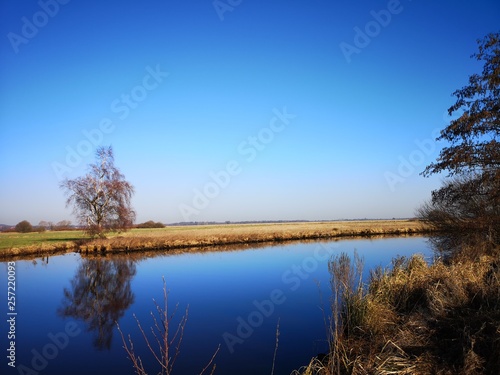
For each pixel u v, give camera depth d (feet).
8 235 164.86
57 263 79.25
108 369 24.75
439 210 63.62
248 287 49.70
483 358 15.20
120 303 43.80
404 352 17.69
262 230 173.88
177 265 72.79
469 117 46.85
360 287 26.91
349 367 18.79
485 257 36.17
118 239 110.32
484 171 48.26
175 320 35.29
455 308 21.47
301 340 27.89
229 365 23.85
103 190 114.42
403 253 70.74
